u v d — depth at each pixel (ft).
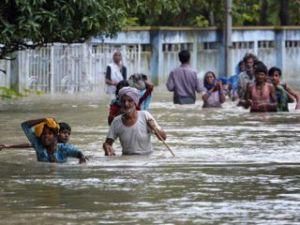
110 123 97.76
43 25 139.74
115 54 172.86
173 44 234.38
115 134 92.84
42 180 75.77
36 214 62.28
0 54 146.61
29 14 137.49
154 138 107.34
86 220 60.39
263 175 77.97
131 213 62.34
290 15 287.89
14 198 67.87
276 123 125.39
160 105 160.04
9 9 138.00
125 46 217.15
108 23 143.13
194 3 253.24
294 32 268.00
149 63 227.81
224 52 241.14
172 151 94.68
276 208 63.82
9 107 152.97
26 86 187.83
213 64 247.09
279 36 264.31
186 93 161.89
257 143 102.06
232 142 103.09
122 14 144.05
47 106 155.22
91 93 192.85
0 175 78.74
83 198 67.67
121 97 92.63
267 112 142.20
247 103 144.87
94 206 64.75
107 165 84.58
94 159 89.25
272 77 143.54
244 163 85.51
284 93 143.13
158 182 74.33
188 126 122.11
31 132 88.12
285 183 73.77
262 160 87.71
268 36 262.06
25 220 60.44
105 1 142.72
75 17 141.28
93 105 157.17
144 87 110.63
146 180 75.31
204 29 243.19
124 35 218.59
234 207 64.18
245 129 117.50
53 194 69.31
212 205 64.90
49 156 87.45
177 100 161.99
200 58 243.19
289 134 111.34
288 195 68.49
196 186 72.43
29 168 82.99
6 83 183.93
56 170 81.61
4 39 137.80
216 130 116.37
